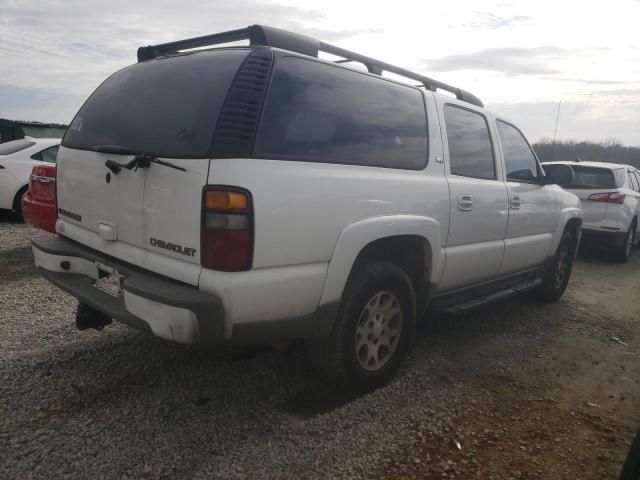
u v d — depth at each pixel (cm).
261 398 312
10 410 283
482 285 428
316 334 283
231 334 248
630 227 871
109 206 290
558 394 348
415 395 329
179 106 269
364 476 247
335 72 298
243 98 250
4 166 815
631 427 310
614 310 570
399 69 358
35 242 336
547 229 508
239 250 238
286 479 241
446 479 249
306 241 263
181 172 247
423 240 343
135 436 266
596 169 860
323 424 287
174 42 330
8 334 382
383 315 327
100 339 380
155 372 335
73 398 299
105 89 339
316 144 276
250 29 278
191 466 246
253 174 240
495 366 387
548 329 485
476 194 389
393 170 321
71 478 233
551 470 262
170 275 256
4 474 232
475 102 443
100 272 305
